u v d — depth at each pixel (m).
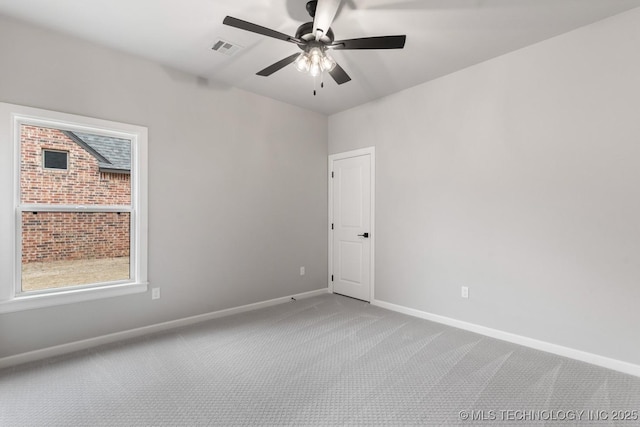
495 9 2.30
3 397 2.03
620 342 2.37
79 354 2.64
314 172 4.55
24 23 2.49
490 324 3.05
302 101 4.15
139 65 3.04
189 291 3.38
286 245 4.23
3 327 2.42
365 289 4.23
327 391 2.11
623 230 2.36
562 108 2.62
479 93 3.12
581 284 2.54
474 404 1.97
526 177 2.82
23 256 2.56
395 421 1.81
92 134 2.86
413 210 3.67
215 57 3.05
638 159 2.30
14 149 2.48
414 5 2.25
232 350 2.73
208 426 1.77
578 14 2.37
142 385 2.17
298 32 2.16
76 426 1.77
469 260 3.20
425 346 2.81
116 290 2.91
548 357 2.59
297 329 3.22
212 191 3.54
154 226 3.14
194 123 3.40
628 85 2.33
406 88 3.72
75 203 2.79
